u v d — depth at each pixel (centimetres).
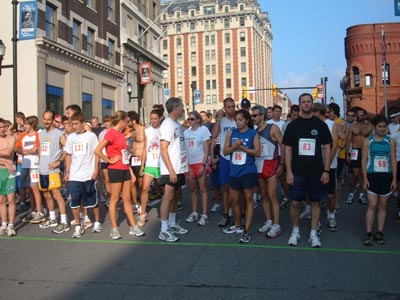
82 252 627
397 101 4206
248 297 441
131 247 651
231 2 9275
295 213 653
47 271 539
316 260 570
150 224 824
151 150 812
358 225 787
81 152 729
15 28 1429
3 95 2117
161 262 570
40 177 787
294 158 634
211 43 9412
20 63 2103
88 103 2709
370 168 652
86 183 734
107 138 695
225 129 801
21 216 923
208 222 832
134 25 3591
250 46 9194
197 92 4338
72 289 475
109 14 3109
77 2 2573
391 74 4238
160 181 694
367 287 468
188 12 9469
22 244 682
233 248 635
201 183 818
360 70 4303
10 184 748
